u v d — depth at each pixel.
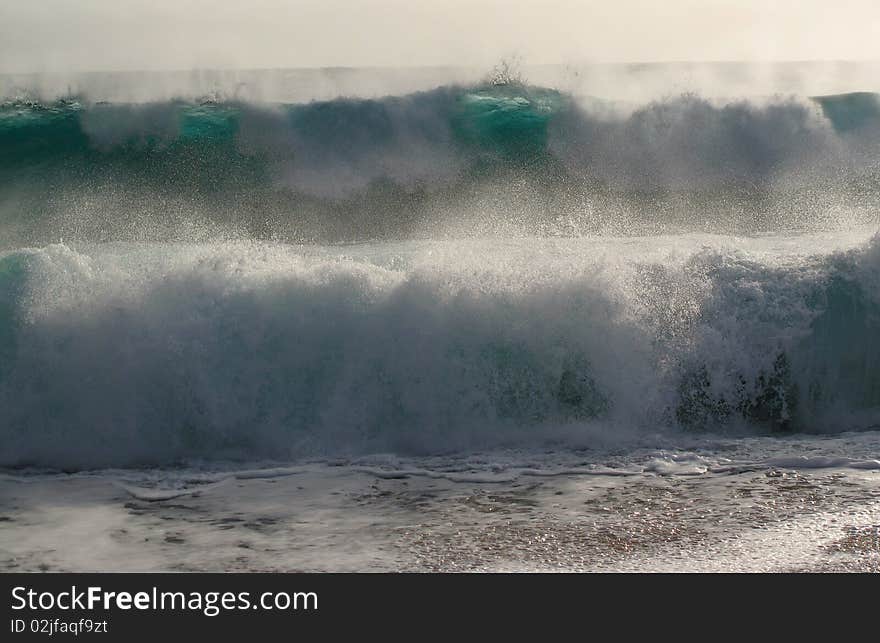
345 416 15.85
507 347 16.17
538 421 16.00
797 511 11.70
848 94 38.78
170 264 17.23
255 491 13.27
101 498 13.07
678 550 10.58
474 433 15.69
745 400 16.52
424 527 11.59
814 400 16.70
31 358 15.95
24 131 36.38
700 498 12.34
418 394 15.95
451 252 20.75
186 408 15.77
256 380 15.98
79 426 15.70
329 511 12.31
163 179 35.22
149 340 16.03
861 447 14.59
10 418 15.72
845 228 31.48
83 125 36.66
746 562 10.20
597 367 16.17
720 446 14.91
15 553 10.98
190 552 10.96
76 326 16.11
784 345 16.67
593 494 12.67
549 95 38.88
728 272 17.36
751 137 37.47
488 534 11.28
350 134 36.50
